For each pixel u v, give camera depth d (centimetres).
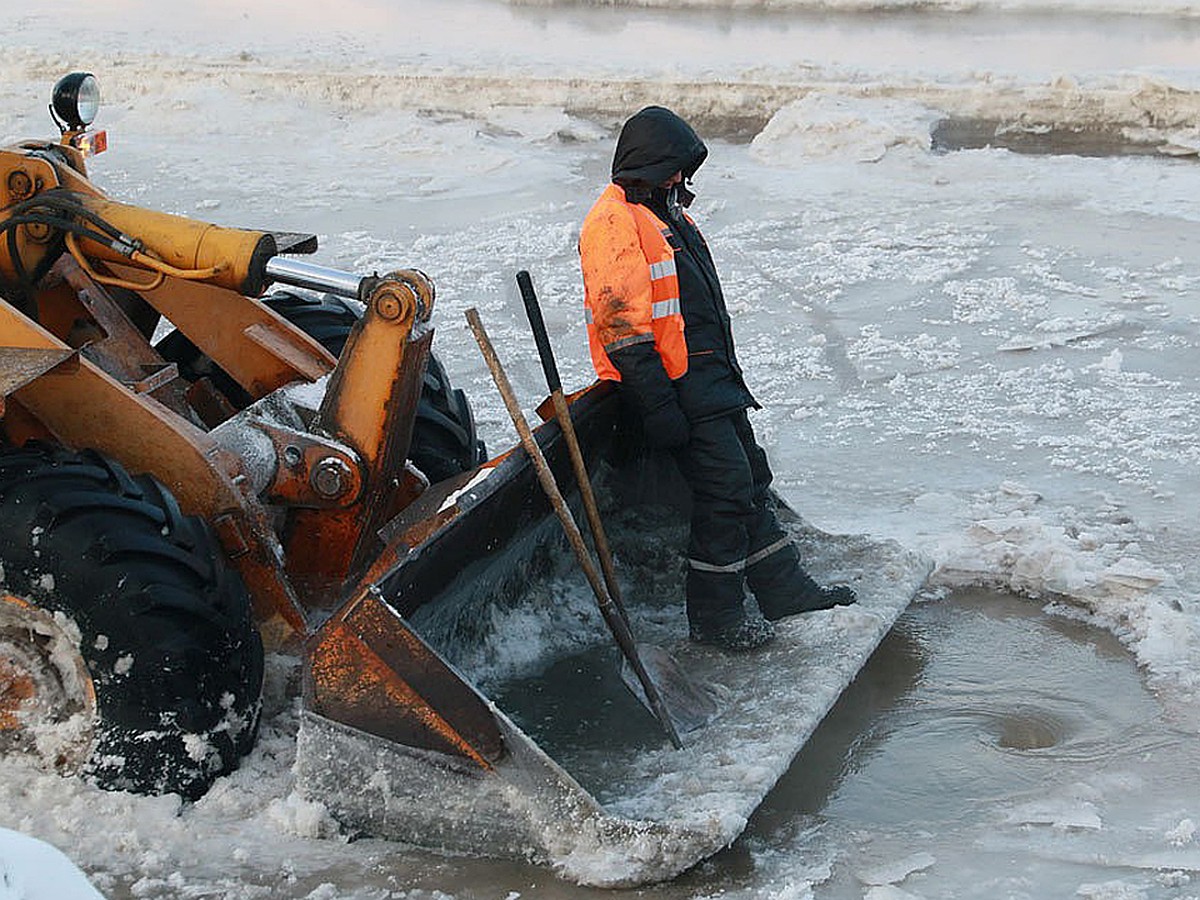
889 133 2203
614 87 2520
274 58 2803
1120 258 1722
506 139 2400
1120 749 804
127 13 3438
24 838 470
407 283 777
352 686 689
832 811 753
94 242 818
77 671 712
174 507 734
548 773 677
